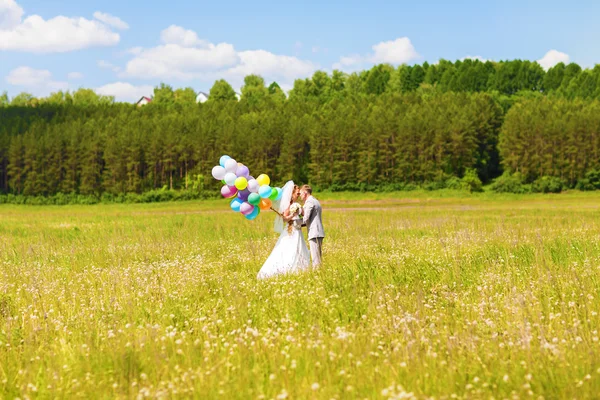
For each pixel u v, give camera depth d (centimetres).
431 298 730
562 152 10594
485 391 419
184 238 1806
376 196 9975
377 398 412
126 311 707
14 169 11500
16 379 489
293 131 11588
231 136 11538
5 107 16388
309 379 446
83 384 464
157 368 481
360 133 10894
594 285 745
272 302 719
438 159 10906
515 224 2092
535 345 496
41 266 1228
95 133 11725
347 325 598
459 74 19638
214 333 589
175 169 11781
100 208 9219
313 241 1020
